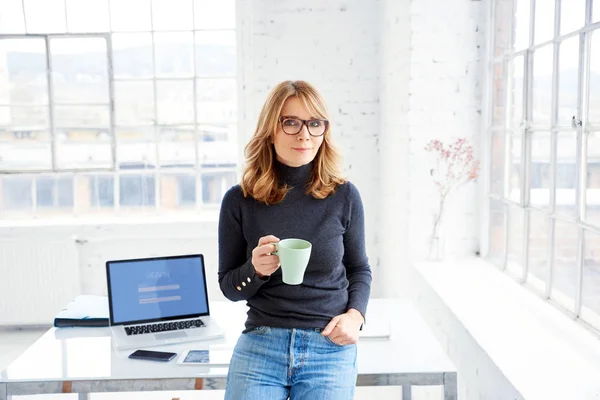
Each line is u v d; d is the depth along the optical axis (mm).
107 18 4066
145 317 2100
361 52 3871
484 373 1924
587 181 2080
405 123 3146
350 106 3910
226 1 4062
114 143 4152
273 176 1708
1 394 1657
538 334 2031
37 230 3939
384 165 3779
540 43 2443
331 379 1596
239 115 4074
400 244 3340
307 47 3863
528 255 2607
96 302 2314
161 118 4164
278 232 1682
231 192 1746
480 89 3062
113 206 4211
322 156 1729
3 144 4129
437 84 3053
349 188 1764
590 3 2021
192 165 4203
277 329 1641
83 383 1671
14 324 3945
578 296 2146
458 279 2742
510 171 2809
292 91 1655
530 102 2570
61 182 4172
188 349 1875
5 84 4086
